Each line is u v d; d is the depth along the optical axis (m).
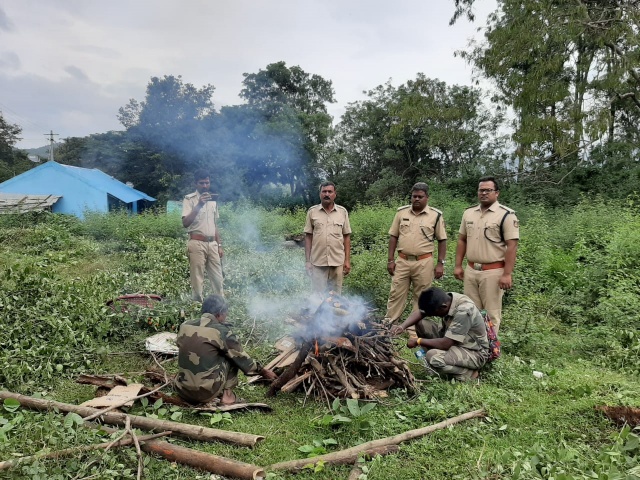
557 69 14.73
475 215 5.25
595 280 7.05
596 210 11.26
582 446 3.11
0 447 2.83
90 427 3.20
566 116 15.30
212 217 6.44
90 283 6.34
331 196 5.89
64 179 22.95
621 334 5.19
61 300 5.46
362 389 3.93
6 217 14.77
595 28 14.66
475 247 5.18
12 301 5.21
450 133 20.95
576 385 4.07
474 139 22.36
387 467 2.88
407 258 5.77
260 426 3.51
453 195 18.25
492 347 4.49
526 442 3.21
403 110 20.03
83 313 5.36
